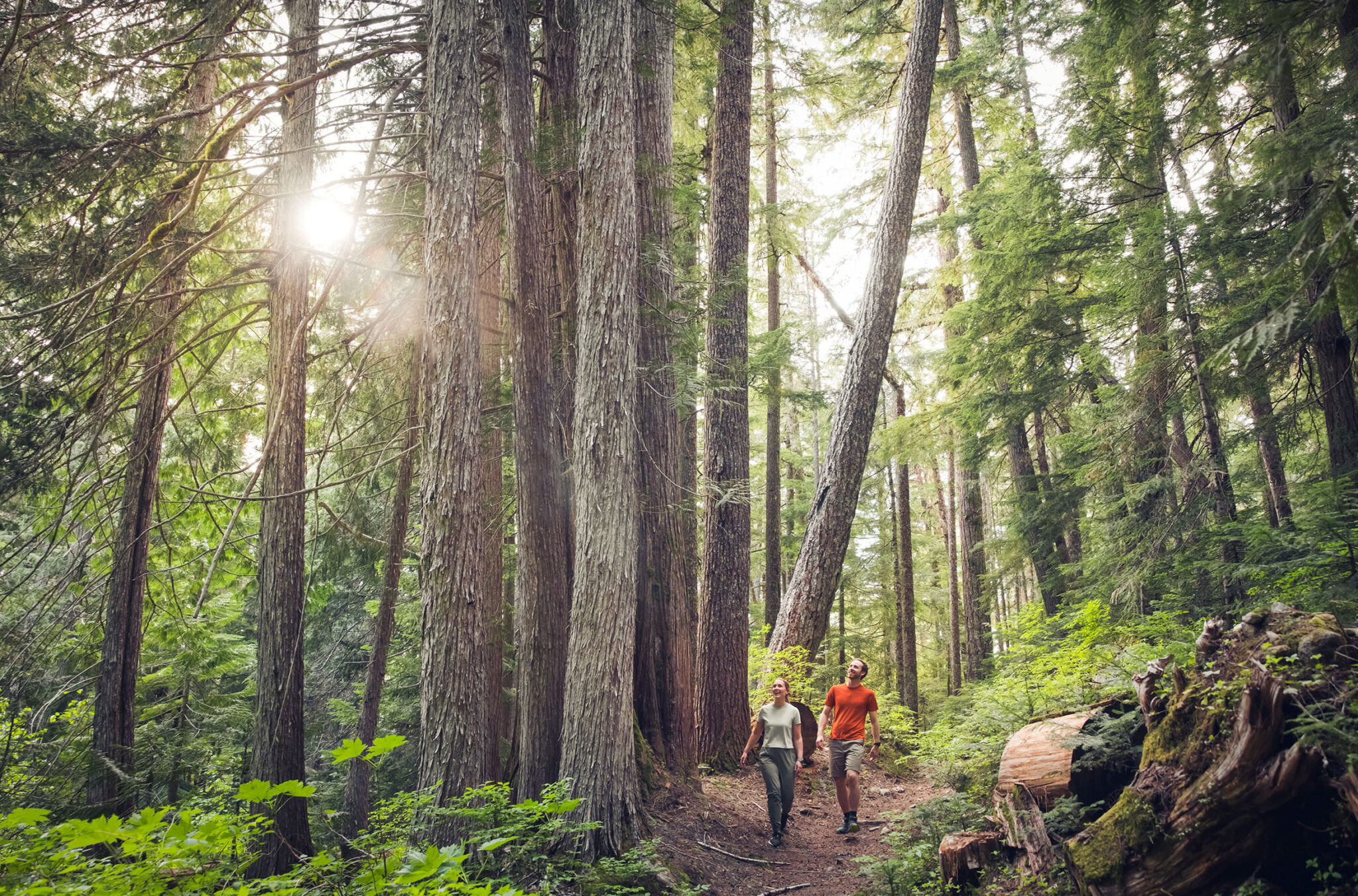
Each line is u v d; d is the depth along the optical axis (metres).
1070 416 15.73
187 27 8.17
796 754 7.27
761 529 25.62
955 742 6.86
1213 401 8.95
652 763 7.08
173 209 7.98
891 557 24.39
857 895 5.52
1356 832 2.91
